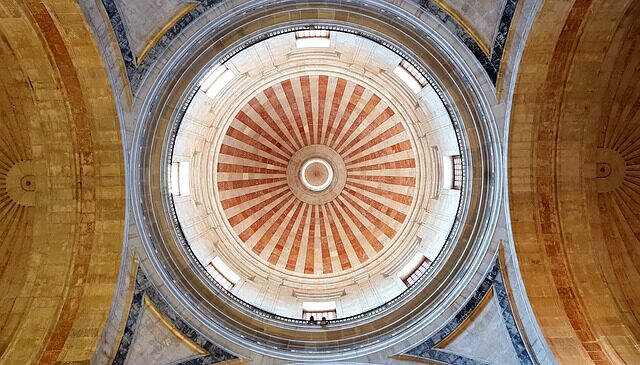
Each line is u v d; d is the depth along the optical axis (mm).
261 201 23406
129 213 15336
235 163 22859
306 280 21781
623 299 15133
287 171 23953
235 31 14812
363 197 23375
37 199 15992
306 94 22516
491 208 15289
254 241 22516
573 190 15672
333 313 18359
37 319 15102
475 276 15258
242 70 19406
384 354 15125
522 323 14547
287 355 15188
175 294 15359
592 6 13352
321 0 14578
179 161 19109
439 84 15133
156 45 14336
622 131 16203
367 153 23391
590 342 14039
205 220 20703
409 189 21875
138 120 14805
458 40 14367
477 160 15406
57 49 14008
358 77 21078
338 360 15086
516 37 13922
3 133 16109
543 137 15258
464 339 14922
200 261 18281
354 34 15922
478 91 14695
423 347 15078
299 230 23453
